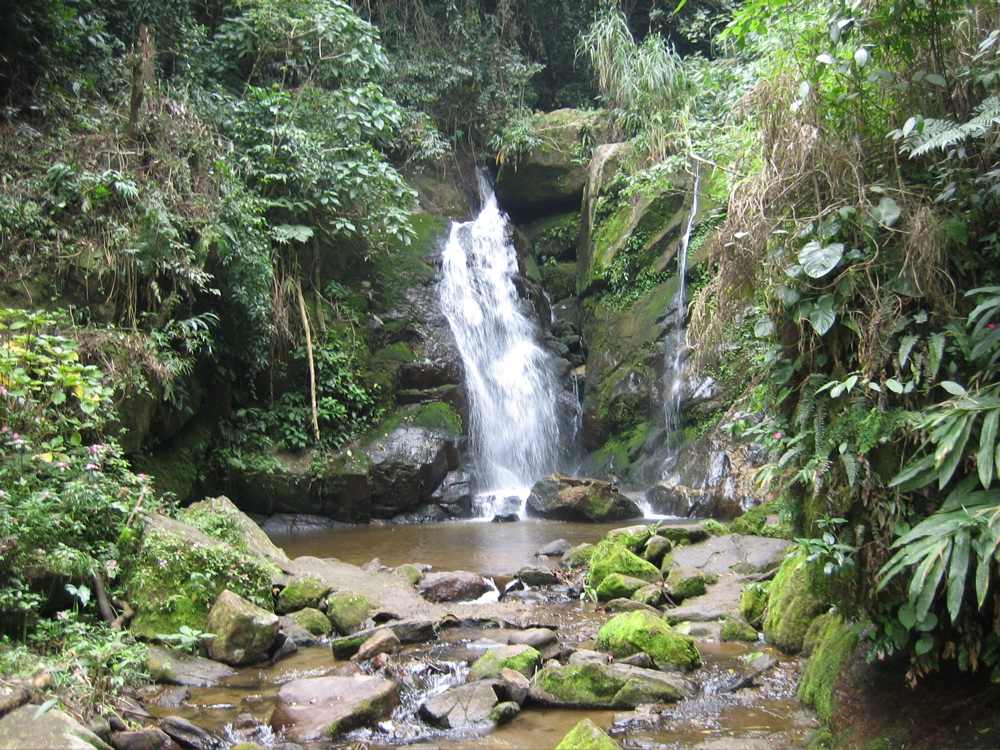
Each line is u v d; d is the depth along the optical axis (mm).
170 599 5113
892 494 3256
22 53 8266
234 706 4285
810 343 3537
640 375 11484
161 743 3721
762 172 3660
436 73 14281
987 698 3209
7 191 7152
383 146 13523
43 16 8391
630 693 4188
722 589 5945
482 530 9289
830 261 3285
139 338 7121
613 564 6418
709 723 3928
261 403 10242
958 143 3227
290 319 10516
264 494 9617
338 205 11133
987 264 3250
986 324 3123
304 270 11031
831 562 3338
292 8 11180
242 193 9164
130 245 7426
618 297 12391
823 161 3480
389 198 11555
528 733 3908
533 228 14953
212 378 9492
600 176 13016
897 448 3252
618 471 11164
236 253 8836
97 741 3346
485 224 13906
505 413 11961
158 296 7523
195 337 8297
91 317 7223
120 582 5180
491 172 15273
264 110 10703
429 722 4031
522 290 13500
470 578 6422
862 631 3852
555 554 7734
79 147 7824
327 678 4309
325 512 9852
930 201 3303
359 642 5051
